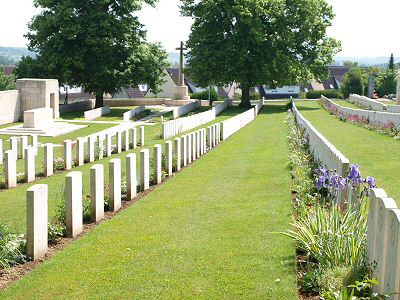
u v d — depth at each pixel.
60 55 51.03
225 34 60.69
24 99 44.00
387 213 6.06
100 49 51.56
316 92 84.69
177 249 9.10
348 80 82.12
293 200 12.17
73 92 84.62
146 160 14.47
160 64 56.56
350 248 7.45
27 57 53.47
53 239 9.82
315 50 61.69
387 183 14.30
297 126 29.81
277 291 7.18
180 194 13.83
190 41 61.38
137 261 8.59
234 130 32.88
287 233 9.18
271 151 22.05
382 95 88.06
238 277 7.73
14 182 16.50
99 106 55.81
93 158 22.00
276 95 99.81
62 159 20.69
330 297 6.30
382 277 6.15
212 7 57.50
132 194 13.39
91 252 9.12
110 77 53.12
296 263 8.14
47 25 51.22
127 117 47.44
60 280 7.91
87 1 52.62
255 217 10.92
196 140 21.06
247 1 56.44
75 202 10.16
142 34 55.91
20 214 12.22
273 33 59.38
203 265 8.28
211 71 58.47
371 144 23.48
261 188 13.95
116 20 52.34
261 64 57.97
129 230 10.41
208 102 66.00
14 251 8.74
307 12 59.41
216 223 10.66
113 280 7.83
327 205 9.87
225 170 17.50
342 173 10.35
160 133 31.73
